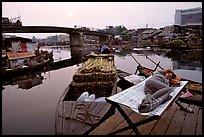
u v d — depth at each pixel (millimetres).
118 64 21188
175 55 29922
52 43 85812
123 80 9633
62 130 4125
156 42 45719
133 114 4719
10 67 18422
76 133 4020
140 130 3941
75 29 52344
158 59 26625
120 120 4453
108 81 7824
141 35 62219
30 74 18844
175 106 5121
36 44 25797
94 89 7711
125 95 3910
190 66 20031
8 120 7047
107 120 4480
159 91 3723
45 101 9680
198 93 6465
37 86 13422
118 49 46406
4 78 16203
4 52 19984
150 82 4105
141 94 4027
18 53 21312
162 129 3969
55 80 15594
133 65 20359
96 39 82812
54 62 29984
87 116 4629
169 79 4809
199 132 3836
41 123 6676
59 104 5508
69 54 45031
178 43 31422
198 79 13047
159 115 3094
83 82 7902
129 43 58625
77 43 58125
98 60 12125
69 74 18578
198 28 38562
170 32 46750
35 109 8383
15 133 5820
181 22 45719
